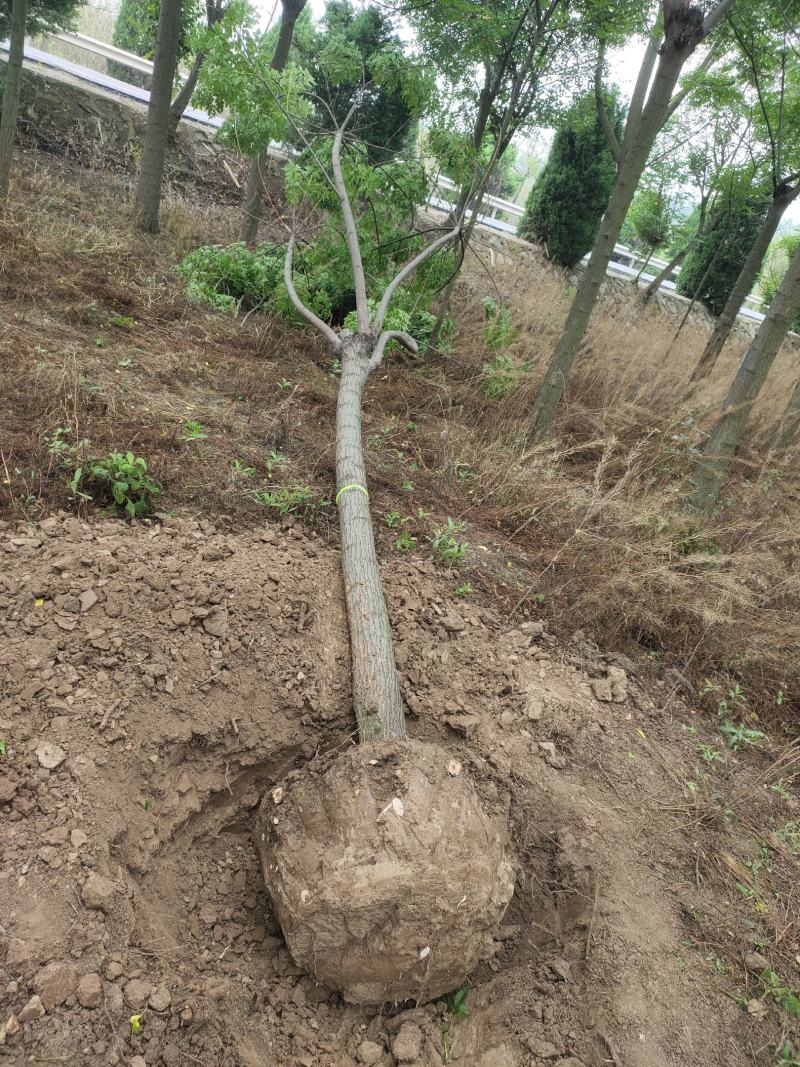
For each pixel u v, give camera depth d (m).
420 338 6.77
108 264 5.99
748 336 13.02
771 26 5.48
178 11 6.71
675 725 3.05
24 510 2.94
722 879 2.42
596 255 4.75
